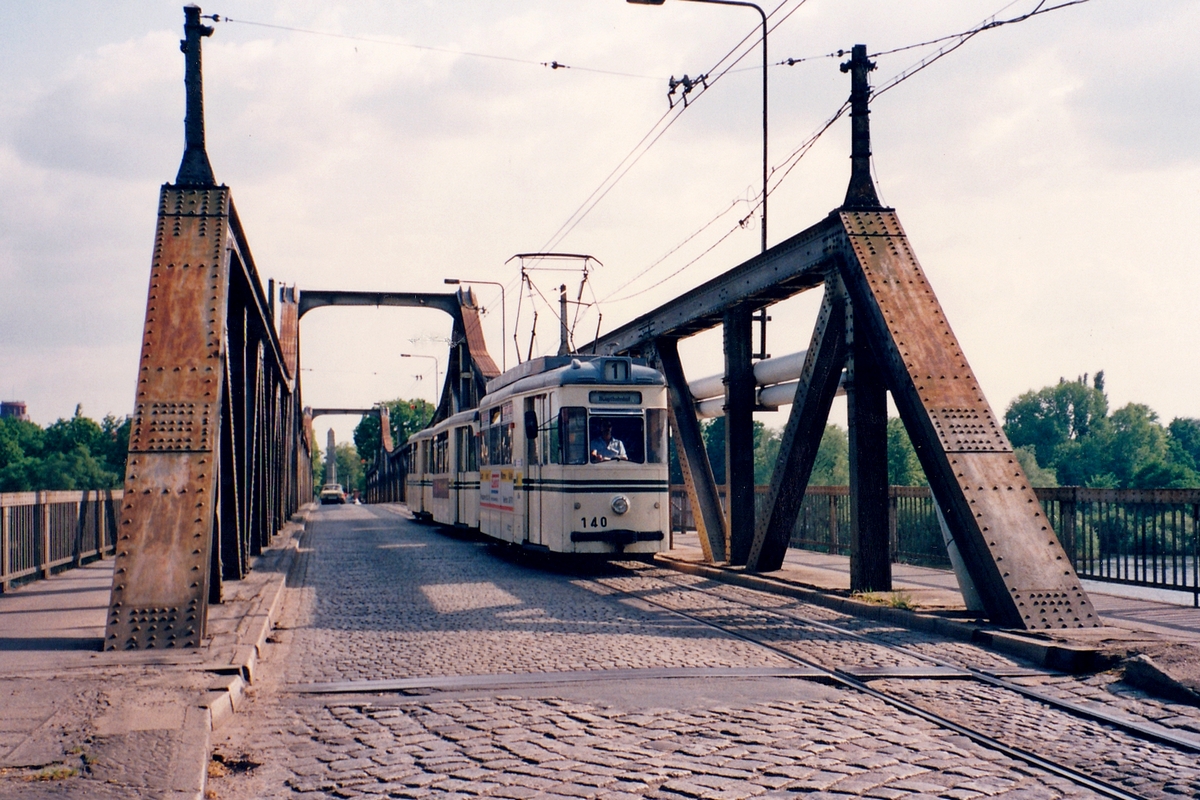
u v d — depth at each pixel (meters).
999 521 10.84
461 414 28.95
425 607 13.04
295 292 53.69
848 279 13.04
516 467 20.30
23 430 125.19
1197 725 6.80
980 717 7.00
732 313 17.30
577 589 15.14
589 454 17.62
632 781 5.50
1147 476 75.88
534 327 26.86
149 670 8.01
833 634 10.56
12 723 6.23
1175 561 12.28
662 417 18.17
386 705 7.39
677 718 6.90
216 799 5.31
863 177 13.27
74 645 9.23
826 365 14.07
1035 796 5.28
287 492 40.19
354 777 5.66
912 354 11.96
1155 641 9.23
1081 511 14.20
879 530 13.15
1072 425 86.88
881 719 6.91
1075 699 7.61
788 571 16.00
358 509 63.81
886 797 5.23
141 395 10.68
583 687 7.92
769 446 93.12
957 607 11.55
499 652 9.49
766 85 19.30
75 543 17.16
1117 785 5.46
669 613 12.27
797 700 7.47
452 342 55.75
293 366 51.59
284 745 6.34
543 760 5.91
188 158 12.22
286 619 12.03
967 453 11.30
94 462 113.44
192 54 12.38
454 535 30.58
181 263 11.48
